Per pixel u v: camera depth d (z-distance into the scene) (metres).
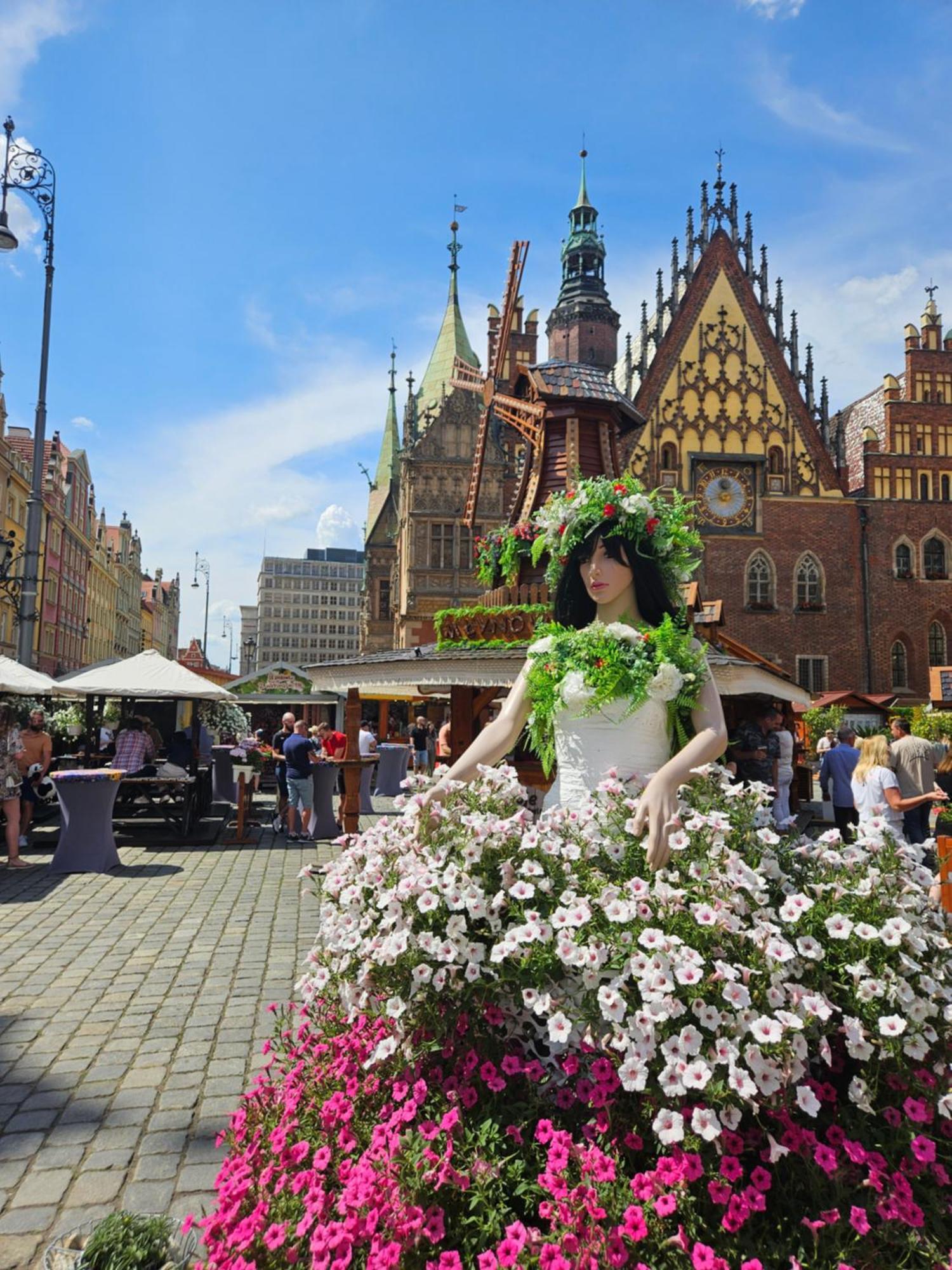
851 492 38.66
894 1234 1.99
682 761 2.70
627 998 2.25
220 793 18.64
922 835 10.16
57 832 13.44
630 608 3.57
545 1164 2.21
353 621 168.38
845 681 35.66
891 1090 2.37
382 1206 2.10
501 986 2.48
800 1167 2.18
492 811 2.89
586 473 12.36
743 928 2.34
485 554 12.04
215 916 7.92
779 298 37.31
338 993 2.85
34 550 17.22
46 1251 2.77
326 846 12.35
